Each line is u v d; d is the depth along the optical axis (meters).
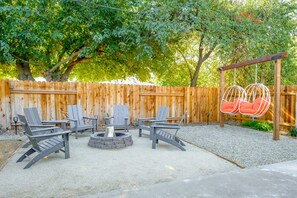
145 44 7.86
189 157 4.17
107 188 2.78
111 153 4.37
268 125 7.43
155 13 7.54
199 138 5.99
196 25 7.83
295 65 9.78
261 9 8.84
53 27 7.53
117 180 3.03
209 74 12.08
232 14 8.37
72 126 5.94
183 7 7.72
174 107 8.73
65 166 3.56
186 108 8.85
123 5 7.96
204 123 8.98
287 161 3.97
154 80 12.63
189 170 3.47
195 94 9.04
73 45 8.94
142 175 3.23
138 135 6.28
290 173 3.30
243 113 6.53
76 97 7.32
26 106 6.76
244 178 3.10
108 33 7.70
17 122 6.49
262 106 6.00
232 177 3.14
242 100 6.76
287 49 8.85
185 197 2.51
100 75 12.25
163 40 7.98
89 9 7.48
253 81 9.83
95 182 2.96
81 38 8.67
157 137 4.76
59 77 9.68
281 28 8.45
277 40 8.39
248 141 5.65
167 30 7.73
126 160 3.92
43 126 4.60
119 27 8.02
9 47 6.71
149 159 4.00
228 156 4.28
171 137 4.88
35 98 6.86
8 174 3.21
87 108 7.46
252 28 8.13
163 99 8.53
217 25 7.93
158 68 10.27
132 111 8.06
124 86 7.92
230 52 8.56
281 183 2.92
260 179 3.06
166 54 9.68
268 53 8.80
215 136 6.29
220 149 4.81
